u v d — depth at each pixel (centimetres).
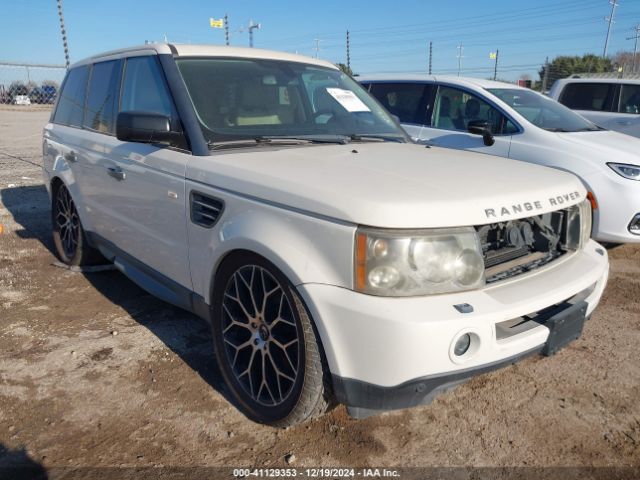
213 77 323
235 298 268
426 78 673
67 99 484
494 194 231
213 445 250
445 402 285
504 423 268
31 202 763
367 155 290
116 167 354
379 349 203
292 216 227
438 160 287
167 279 321
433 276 209
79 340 348
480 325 206
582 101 940
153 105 325
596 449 249
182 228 292
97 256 469
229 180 256
